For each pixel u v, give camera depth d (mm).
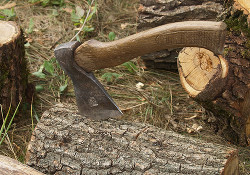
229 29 1879
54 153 1783
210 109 1919
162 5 2129
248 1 1881
